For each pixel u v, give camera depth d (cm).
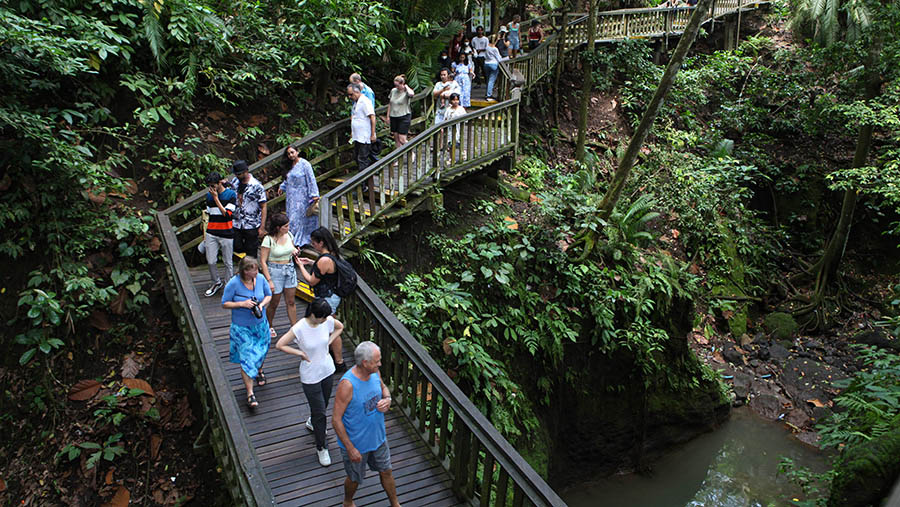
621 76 1711
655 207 1322
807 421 1112
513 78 1142
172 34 791
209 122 879
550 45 1483
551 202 1013
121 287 706
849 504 550
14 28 629
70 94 759
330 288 527
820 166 1714
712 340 1305
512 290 891
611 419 973
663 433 1030
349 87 875
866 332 1339
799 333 1398
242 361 517
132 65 823
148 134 808
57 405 637
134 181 775
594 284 960
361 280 616
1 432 618
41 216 683
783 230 1645
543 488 360
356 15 984
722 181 1448
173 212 712
